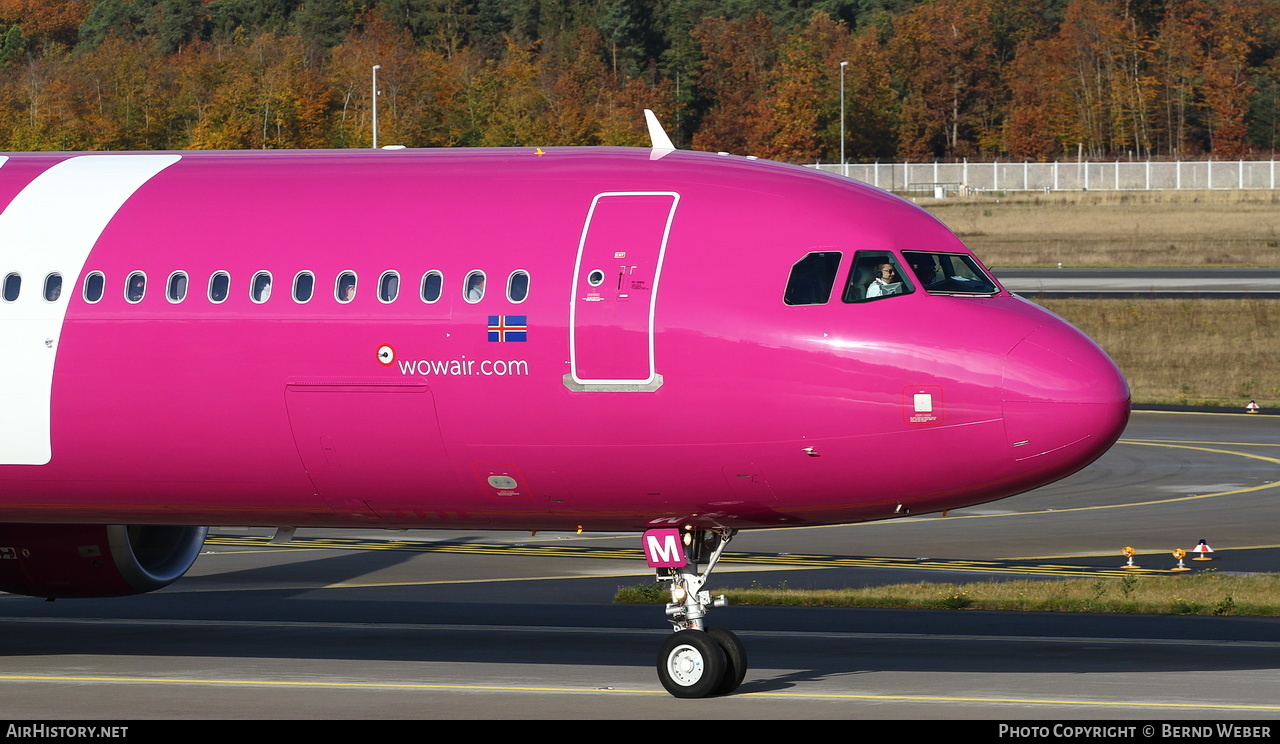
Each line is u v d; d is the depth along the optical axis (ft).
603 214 245.45
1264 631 320.29
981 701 241.35
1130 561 427.74
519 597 382.42
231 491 260.01
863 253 239.30
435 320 242.99
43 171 273.33
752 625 330.54
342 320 246.06
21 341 256.93
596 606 366.84
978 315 237.25
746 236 240.94
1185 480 599.57
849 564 435.53
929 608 354.95
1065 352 234.99
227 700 248.11
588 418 239.71
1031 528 499.92
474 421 243.40
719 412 236.22
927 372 232.94
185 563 320.29
